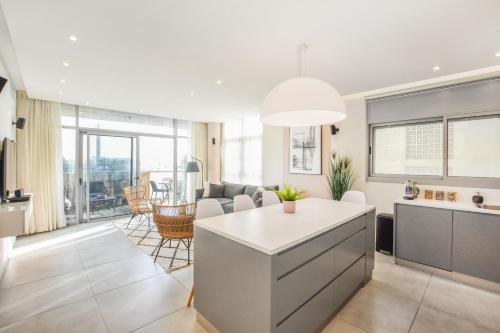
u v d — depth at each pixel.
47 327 2.02
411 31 2.20
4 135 3.31
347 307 2.32
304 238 1.70
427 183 3.57
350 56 2.72
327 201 3.28
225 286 1.78
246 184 6.41
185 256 3.56
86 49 2.61
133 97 4.58
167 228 3.06
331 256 2.04
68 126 5.29
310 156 4.93
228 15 1.98
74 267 3.17
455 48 2.52
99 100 4.84
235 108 5.44
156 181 6.78
